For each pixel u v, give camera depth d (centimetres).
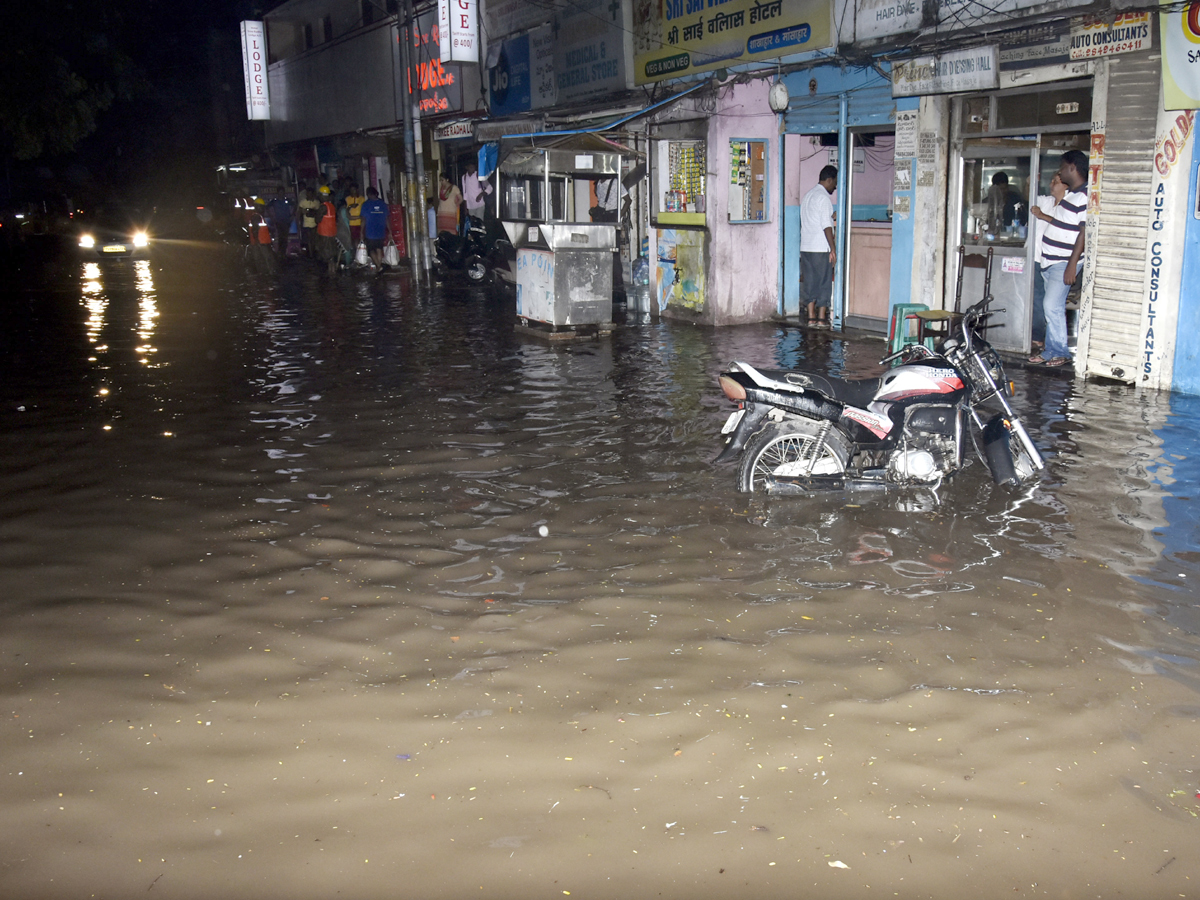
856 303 1212
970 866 278
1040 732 343
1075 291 989
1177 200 809
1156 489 590
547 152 1182
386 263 2217
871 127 1148
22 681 389
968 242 1043
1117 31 824
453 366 1055
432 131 2422
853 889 269
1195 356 823
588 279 1221
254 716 362
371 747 341
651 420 790
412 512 585
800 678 383
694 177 1343
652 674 388
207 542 541
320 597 467
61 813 306
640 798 311
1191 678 377
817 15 1145
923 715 355
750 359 1050
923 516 555
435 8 2278
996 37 936
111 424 818
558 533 545
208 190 5147
